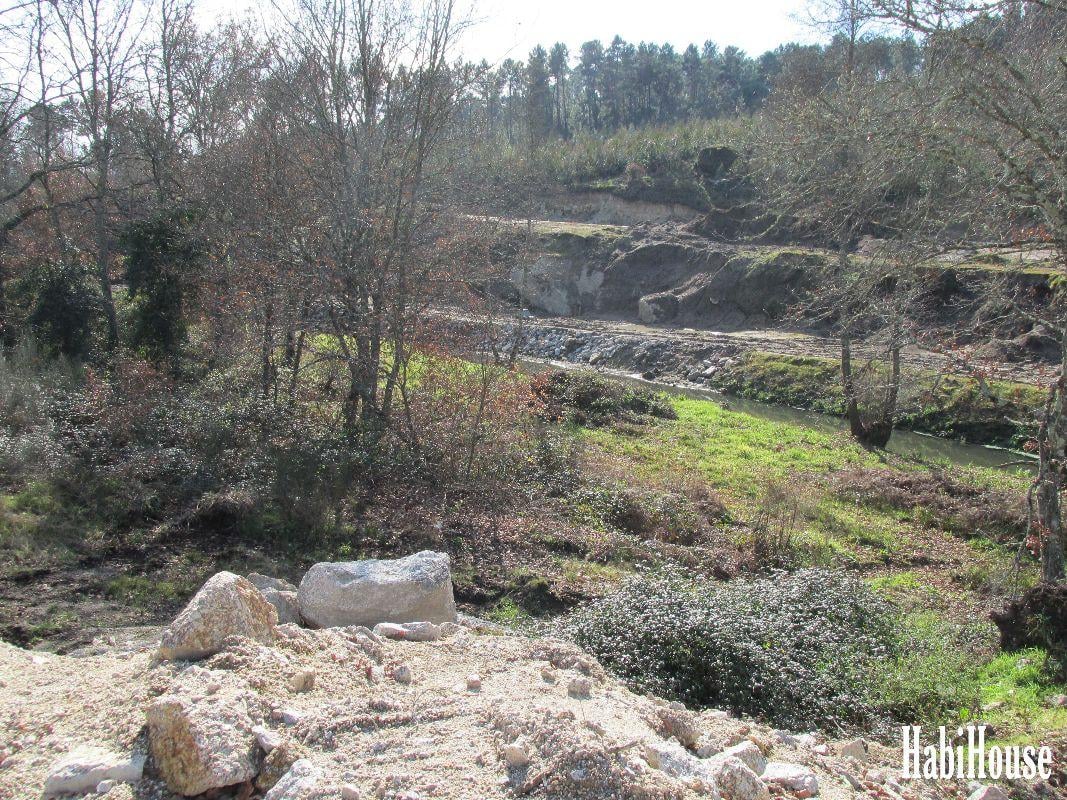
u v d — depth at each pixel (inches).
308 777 129.7
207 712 140.3
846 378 743.7
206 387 577.6
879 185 374.6
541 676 186.1
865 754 213.0
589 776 131.0
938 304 925.2
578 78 3331.7
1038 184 351.3
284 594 268.7
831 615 331.3
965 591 458.9
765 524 518.6
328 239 582.9
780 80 1100.5
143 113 777.6
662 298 1551.4
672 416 912.9
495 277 751.1
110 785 132.4
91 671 187.6
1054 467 359.6
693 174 1892.2
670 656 279.9
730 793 142.3
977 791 183.0
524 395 629.9
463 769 137.0
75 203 781.9
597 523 521.3
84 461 467.5
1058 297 407.8
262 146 626.5
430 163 629.9
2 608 328.5
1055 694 273.9
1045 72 352.2
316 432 541.0
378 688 172.1
